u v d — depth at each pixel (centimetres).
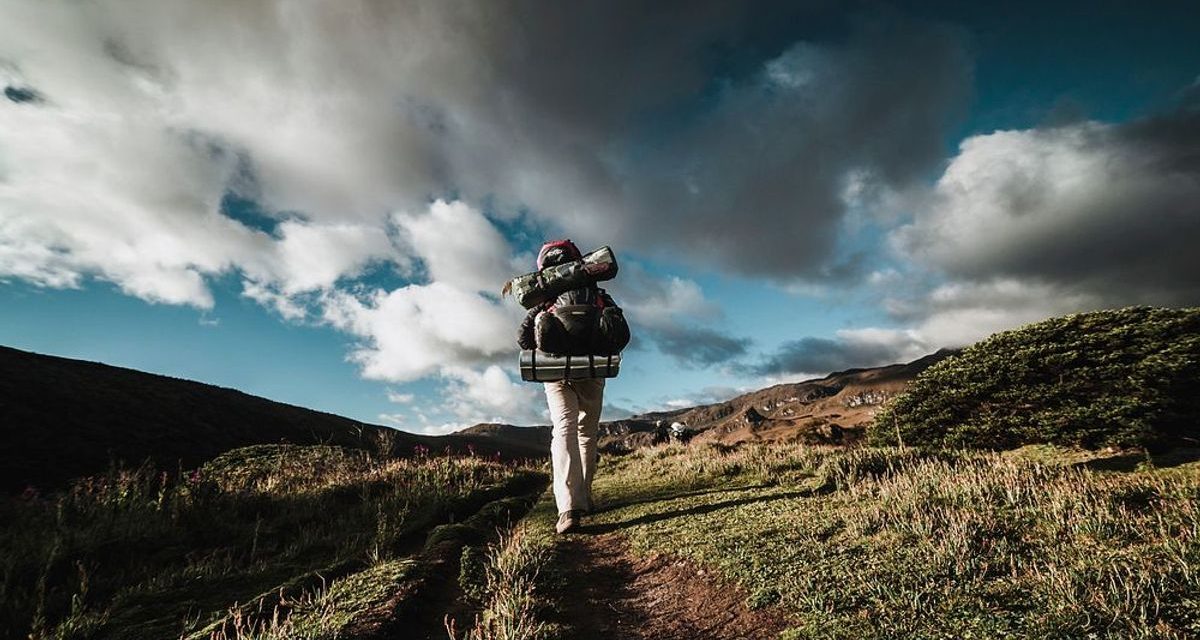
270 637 269
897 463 686
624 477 971
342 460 1179
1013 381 825
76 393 2742
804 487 610
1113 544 318
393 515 645
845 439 1388
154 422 2848
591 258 511
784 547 377
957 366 908
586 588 371
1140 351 720
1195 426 653
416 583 356
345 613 301
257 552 516
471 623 321
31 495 651
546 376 487
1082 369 755
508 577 366
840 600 283
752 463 849
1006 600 262
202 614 343
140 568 457
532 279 505
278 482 890
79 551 475
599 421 623
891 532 378
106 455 2195
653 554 420
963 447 846
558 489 549
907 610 262
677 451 1341
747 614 295
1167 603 241
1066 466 589
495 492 873
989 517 384
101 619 335
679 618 309
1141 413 670
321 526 597
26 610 366
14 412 2217
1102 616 236
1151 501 392
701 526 469
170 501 618
